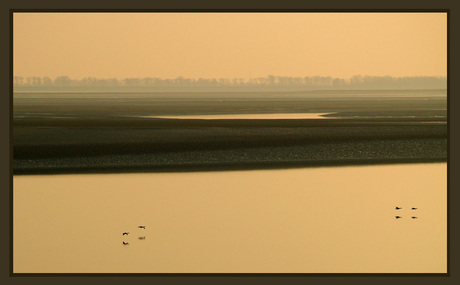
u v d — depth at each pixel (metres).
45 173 71.12
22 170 72.56
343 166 75.00
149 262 44.00
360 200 60.28
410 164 76.62
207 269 42.66
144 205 58.25
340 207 57.97
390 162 77.50
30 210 56.81
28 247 46.91
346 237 49.44
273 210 56.72
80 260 44.44
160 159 77.62
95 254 45.66
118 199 60.38
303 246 47.44
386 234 50.31
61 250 46.38
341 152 82.19
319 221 53.66
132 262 43.75
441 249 46.91
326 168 73.75
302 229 51.62
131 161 76.81
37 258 44.62
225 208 57.47
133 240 48.59
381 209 57.50
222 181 67.06
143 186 64.94
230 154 80.25
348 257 45.06
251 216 54.94
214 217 54.84
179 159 77.75
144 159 77.56
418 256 45.44
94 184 65.94
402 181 67.94
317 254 45.62
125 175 69.88
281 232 50.62
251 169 72.81
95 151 81.12
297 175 70.00
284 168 73.56
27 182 66.94
